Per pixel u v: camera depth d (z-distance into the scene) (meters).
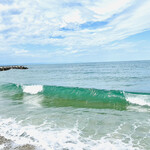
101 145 4.39
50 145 4.34
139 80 21.14
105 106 9.10
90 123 6.21
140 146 4.36
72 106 9.09
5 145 4.32
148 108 8.51
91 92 11.99
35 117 6.95
